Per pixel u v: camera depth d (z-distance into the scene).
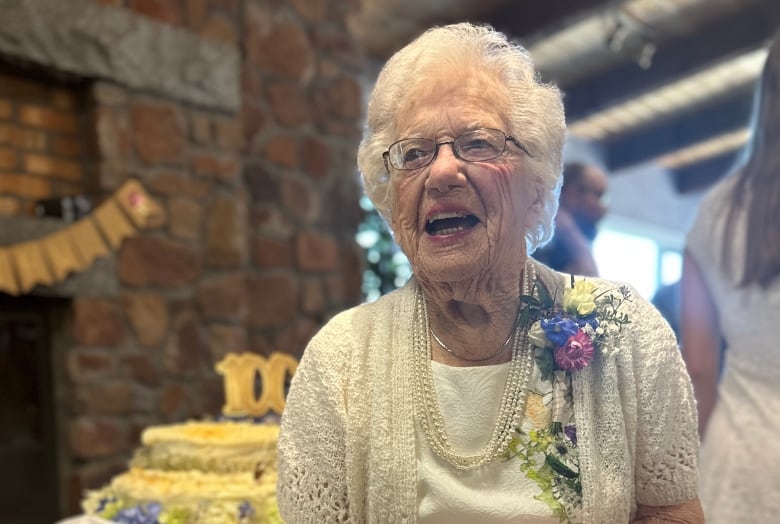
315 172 3.26
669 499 0.83
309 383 0.86
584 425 0.81
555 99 0.86
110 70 2.42
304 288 3.19
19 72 2.31
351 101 3.44
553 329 0.82
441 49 0.83
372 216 3.93
